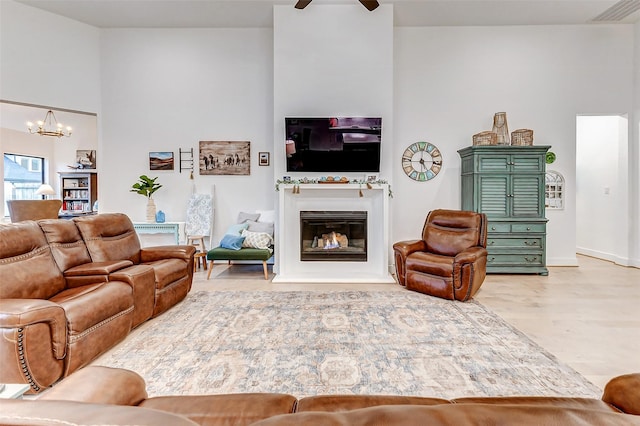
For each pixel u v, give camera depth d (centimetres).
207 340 270
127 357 242
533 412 54
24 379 191
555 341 267
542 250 489
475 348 255
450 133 554
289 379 213
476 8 496
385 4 494
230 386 205
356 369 225
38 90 504
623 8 494
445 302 364
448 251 414
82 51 539
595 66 543
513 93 549
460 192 555
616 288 420
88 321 227
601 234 605
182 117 562
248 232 504
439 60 552
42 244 273
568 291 407
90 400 101
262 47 558
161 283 323
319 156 494
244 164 564
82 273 282
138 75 559
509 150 489
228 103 562
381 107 503
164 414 52
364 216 498
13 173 826
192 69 560
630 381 105
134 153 564
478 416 53
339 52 501
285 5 497
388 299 375
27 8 492
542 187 490
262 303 363
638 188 536
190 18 528
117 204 566
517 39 546
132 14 515
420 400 110
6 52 479
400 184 558
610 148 583
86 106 545
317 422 53
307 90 503
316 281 455
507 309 342
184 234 550
